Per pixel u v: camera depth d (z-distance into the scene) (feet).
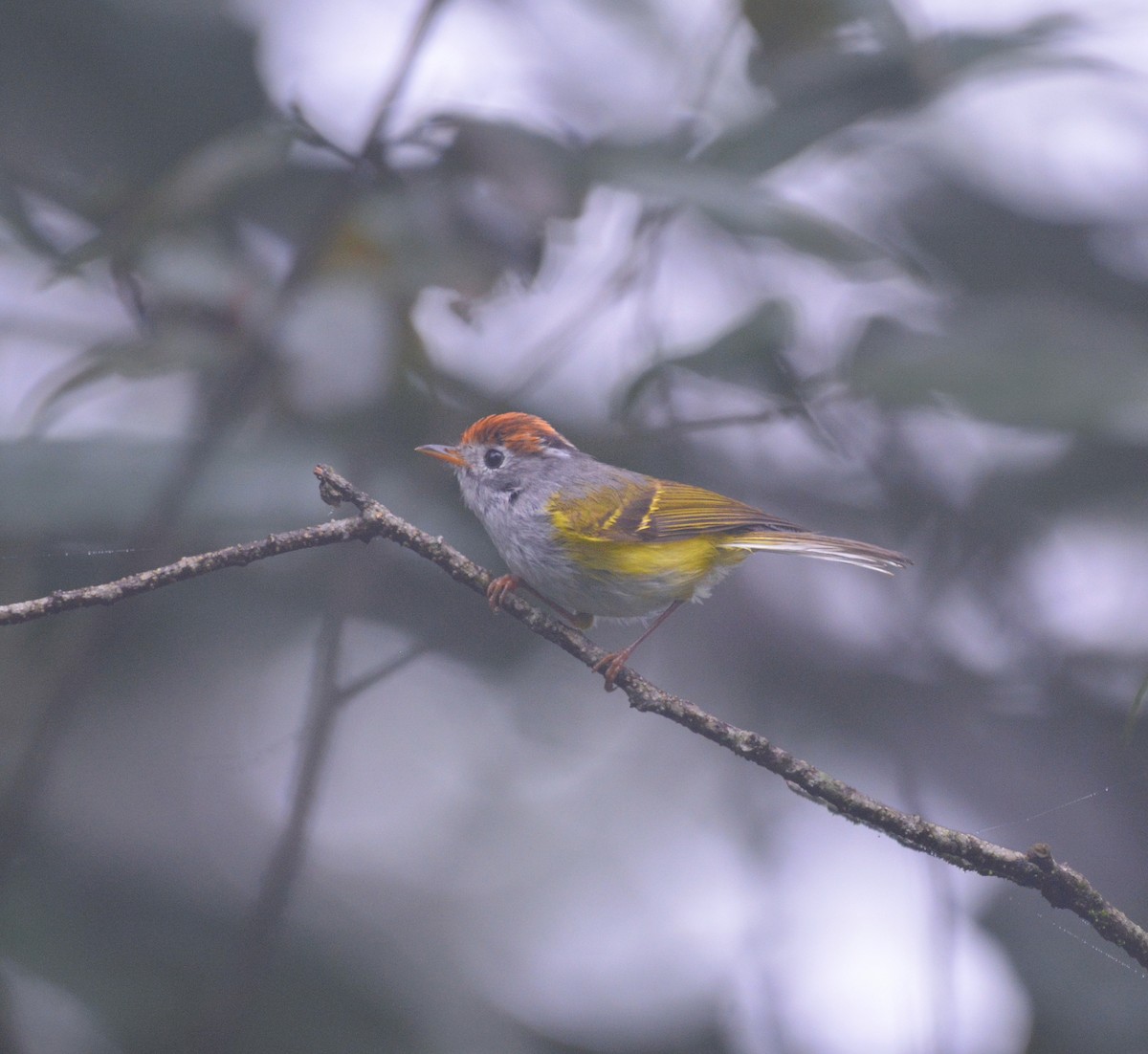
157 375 28.07
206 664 36.09
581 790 43.37
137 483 26.76
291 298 28.04
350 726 42.24
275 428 29.40
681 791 43.39
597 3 35.24
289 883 28.68
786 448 40.96
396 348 28.53
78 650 29.96
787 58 29.22
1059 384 26.50
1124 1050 27.94
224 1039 28.50
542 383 34.06
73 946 30.14
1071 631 38.63
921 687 39.34
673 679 42.57
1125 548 36.83
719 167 28.40
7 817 28.78
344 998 32.01
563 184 26.94
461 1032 33.22
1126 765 37.47
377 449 30.30
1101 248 38.01
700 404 38.91
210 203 27.84
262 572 36.47
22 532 26.32
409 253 27.17
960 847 20.89
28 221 31.81
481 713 44.42
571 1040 36.06
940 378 27.14
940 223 38.04
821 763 40.01
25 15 33.24
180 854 33.22
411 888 38.75
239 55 35.47
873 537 40.27
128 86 34.35
